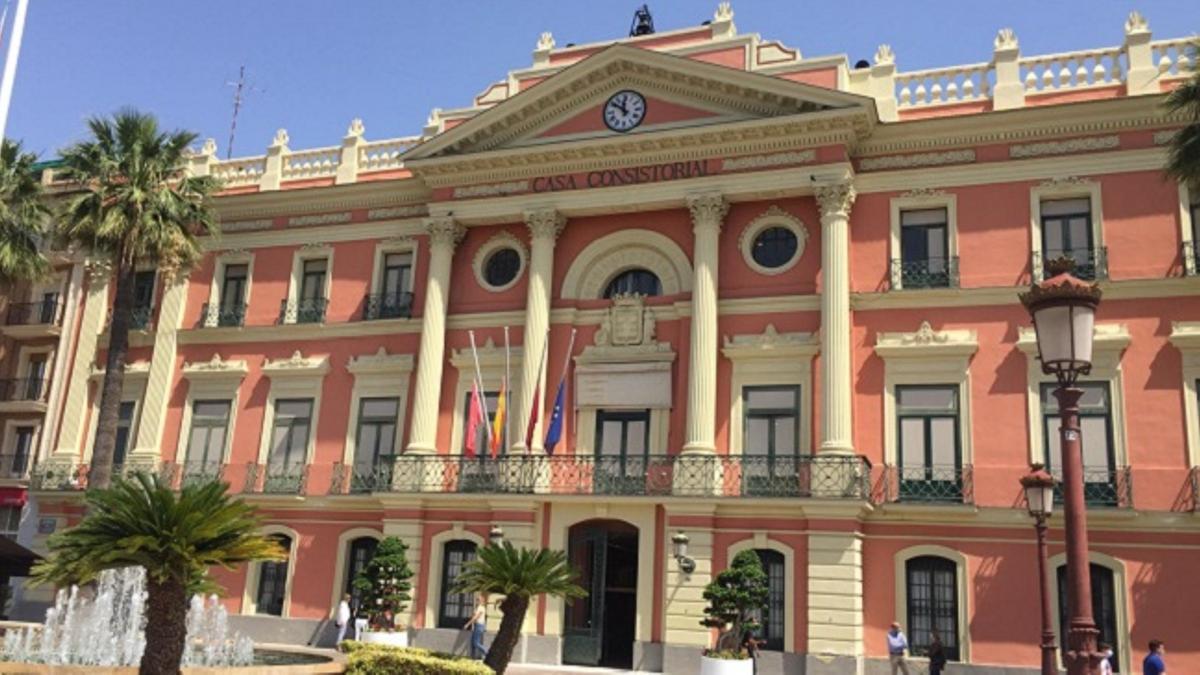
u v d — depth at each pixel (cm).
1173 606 2056
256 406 2942
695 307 2491
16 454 3241
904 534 2264
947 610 2209
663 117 2636
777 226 2562
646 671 2303
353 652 1546
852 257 2469
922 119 2436
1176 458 2130
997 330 2319
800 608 2242
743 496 2305
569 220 2755
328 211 3053
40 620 2914
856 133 2458
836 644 2172
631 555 2522
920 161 2466
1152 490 2123
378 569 2392
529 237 2780
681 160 2595
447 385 2758
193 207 2750
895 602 2227
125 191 2586
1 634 1948
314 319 2955
